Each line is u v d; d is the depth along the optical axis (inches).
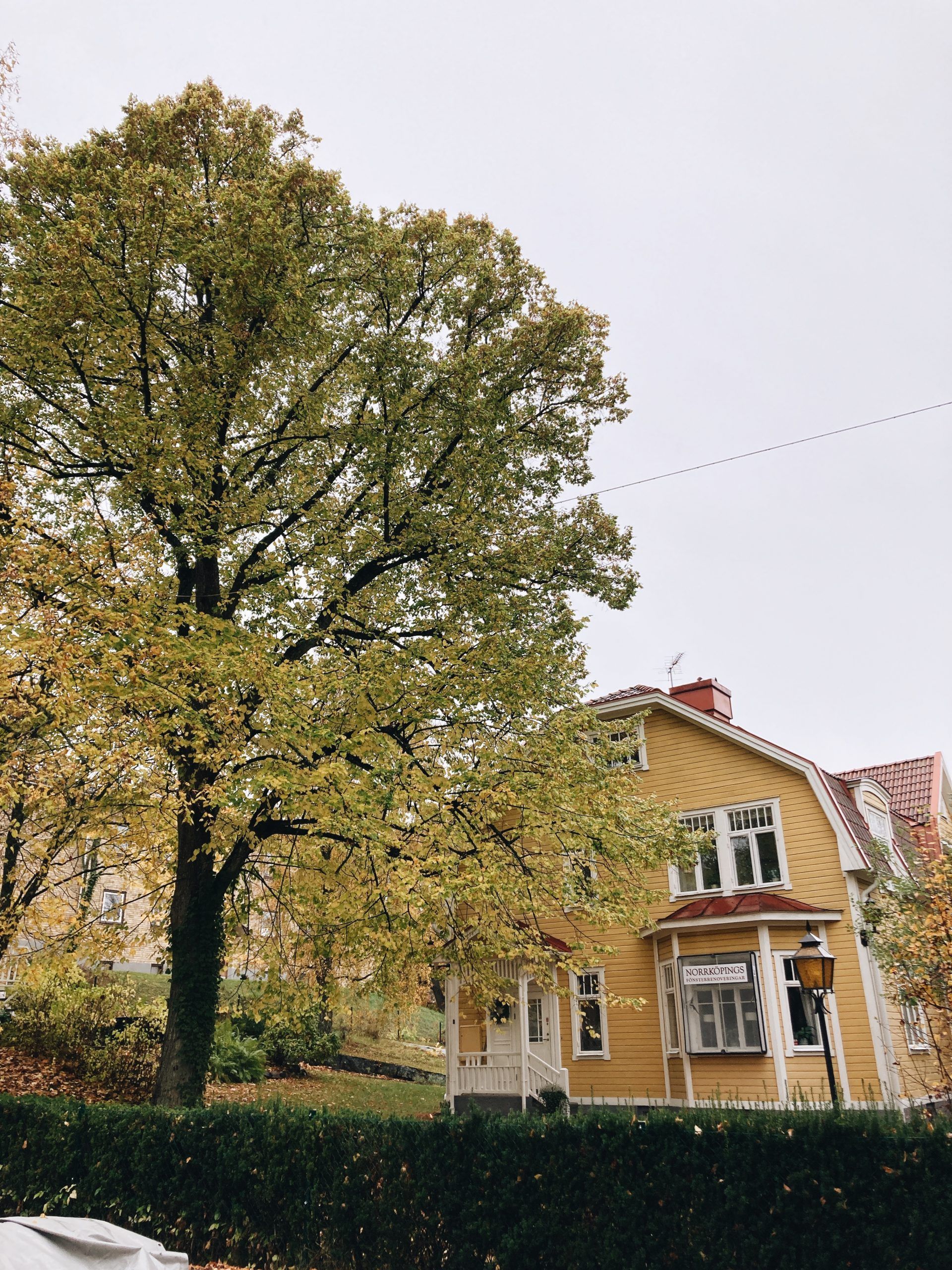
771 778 772.0
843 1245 217.9
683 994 714.2
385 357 546.3
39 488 522.0
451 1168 290.8
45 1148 406.6
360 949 518.3
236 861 540.4
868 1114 231.8
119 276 462.3
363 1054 1154.7
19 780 399.5
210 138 526.0
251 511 513.7
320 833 491.2
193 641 423.8
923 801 949.8
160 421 477.7
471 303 587.2
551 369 605.3
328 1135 327.9
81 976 682.2
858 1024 655.8
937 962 498.9
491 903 482.6
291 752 437.1
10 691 389.4
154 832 548.4
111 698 404.8
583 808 488.4
